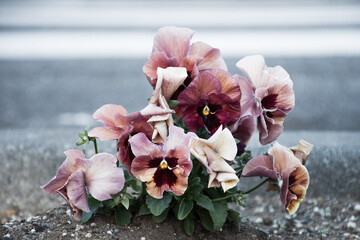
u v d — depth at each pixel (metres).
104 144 5.61
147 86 11.24
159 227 3.37
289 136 6.38
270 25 17.94
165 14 20.58
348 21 18.50
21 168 5.22
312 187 4.99
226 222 3.71
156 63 3.24
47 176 5.17
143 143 2.94
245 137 3.43
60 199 4.94
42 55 14.33
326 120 8.55
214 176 2.91
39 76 12.26
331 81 11.30
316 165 5.04
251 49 14.23
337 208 4.73
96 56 14.15
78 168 3.00
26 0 24.45
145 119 3.03
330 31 16.78
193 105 3.10
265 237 3.80
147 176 2.92
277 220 4.55
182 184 2.90
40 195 4.97
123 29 17.52
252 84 3.22
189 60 3.16
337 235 4.20
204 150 2.91
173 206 3.40
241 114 3.18
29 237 3.24
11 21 19.09
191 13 20.86
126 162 3.08
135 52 14.53
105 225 3.37
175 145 2.92
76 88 11.15
